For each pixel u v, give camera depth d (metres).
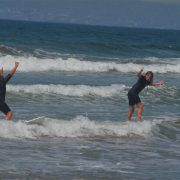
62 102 52.19
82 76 74.00
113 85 61.47
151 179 27.06
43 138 35.12
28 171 27.05
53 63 81.00
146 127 40.28
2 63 78.00
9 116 37.59
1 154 30.16
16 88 54.81
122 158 31.52
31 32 198.62
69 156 31.05
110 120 43.00
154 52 130.38
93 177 26.77
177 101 58.78
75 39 156.12
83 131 37.47
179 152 34.53
